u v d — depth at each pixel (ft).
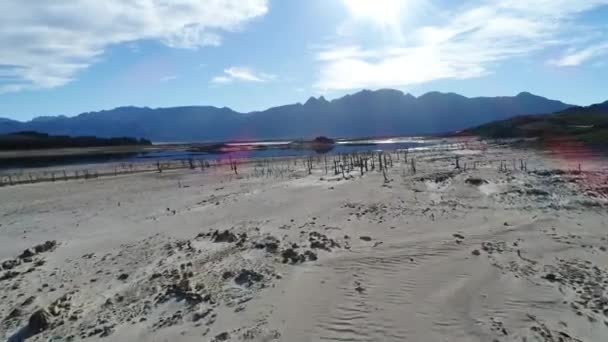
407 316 28.55
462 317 28.17
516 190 75.77
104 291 36.55
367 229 52.65
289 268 38.65
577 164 115.24
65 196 98.27
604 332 25.59
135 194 96.84
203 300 32.68
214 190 96.48
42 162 235.81
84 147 434.30
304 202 71.97
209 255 43.96
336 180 100.78
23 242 56.24
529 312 28.58
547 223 53.16
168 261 43.32
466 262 38.99
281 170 141.69
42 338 28.73
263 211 66.33
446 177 95.25
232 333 27.30
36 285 39.22
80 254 48.39
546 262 38.65
